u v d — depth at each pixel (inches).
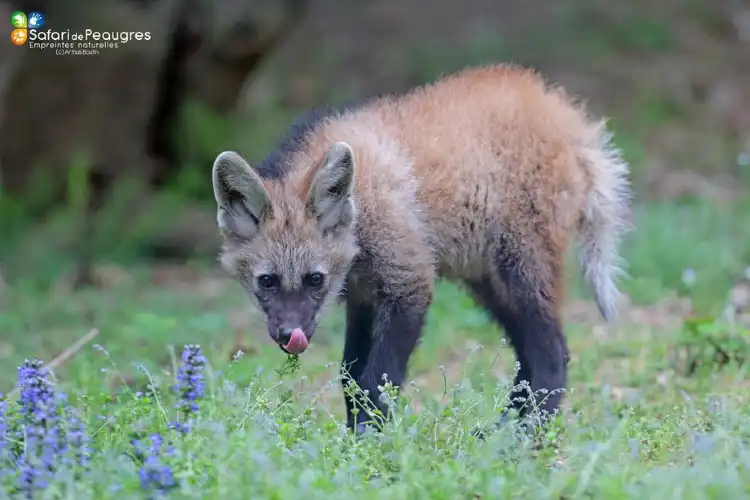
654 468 261.4
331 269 353.7
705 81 1045.2
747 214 744.3
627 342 492.1
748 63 1079.6
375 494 240.4
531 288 389.7
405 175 369.1
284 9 818.8
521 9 1183.6
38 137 839.1
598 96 1021.8
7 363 494.3
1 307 634.2
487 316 419.5
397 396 330.6
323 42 1157.7
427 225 374.9
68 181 831.7
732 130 965.8
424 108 385.1
